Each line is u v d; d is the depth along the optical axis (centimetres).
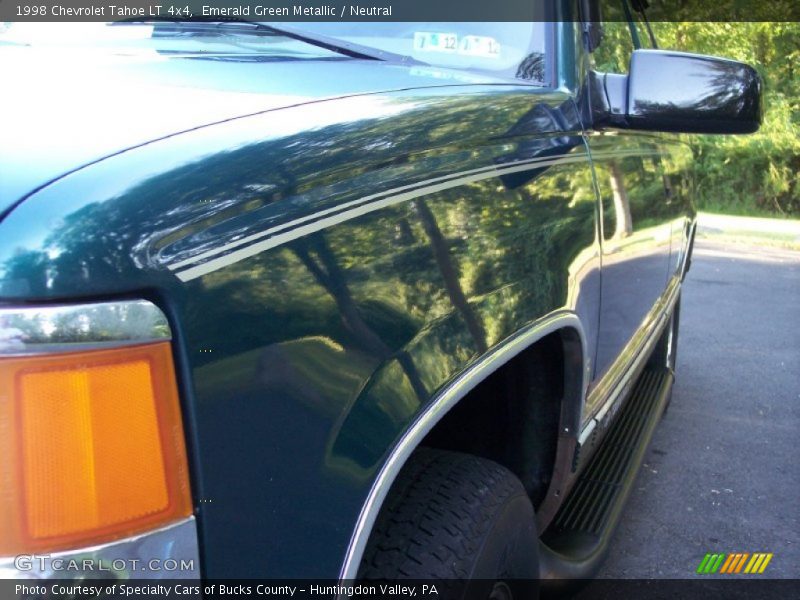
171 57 158
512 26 216
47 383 81
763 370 537
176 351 89
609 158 222
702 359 562
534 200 168
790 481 363
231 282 95
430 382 125
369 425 112
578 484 288
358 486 109
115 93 119
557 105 194
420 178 133
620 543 305
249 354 96
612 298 231
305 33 206
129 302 85
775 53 1524
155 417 87
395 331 119
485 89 175
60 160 92
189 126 107
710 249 1128
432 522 141
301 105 127
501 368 194
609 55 279
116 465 84
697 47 1529
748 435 419
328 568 105
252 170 103
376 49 203
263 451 97
